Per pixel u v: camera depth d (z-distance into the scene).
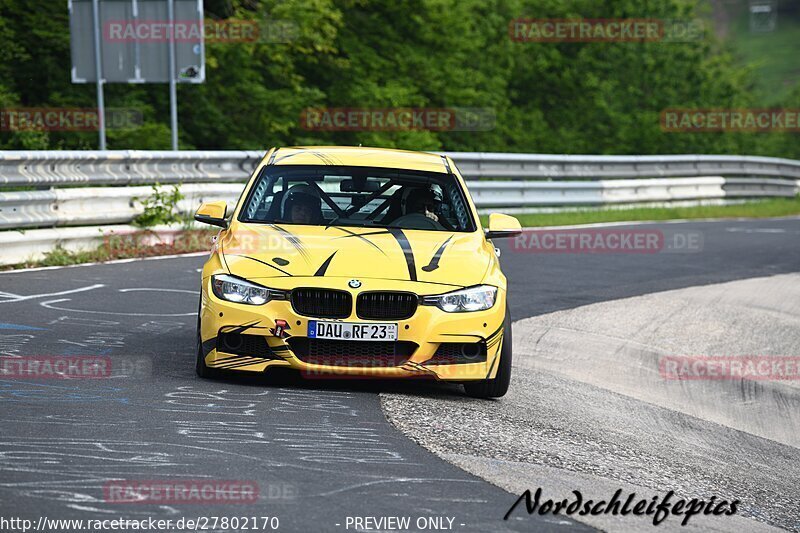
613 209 79.56
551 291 42.72
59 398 20.95
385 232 25.06
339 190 26.44
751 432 27.55
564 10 146.62
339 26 103.31
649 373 32.16
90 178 44.72
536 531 15.09
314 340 22.67
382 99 103.94
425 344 22.78
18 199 40.28
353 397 22.98
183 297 35.59
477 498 16.38
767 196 99.56
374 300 22.73
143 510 14.54
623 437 23.34
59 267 40.50
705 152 153.38
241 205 25.98
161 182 49.69
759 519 18.72
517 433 21.55
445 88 115.50
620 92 153.38
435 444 19.59
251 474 16.61
